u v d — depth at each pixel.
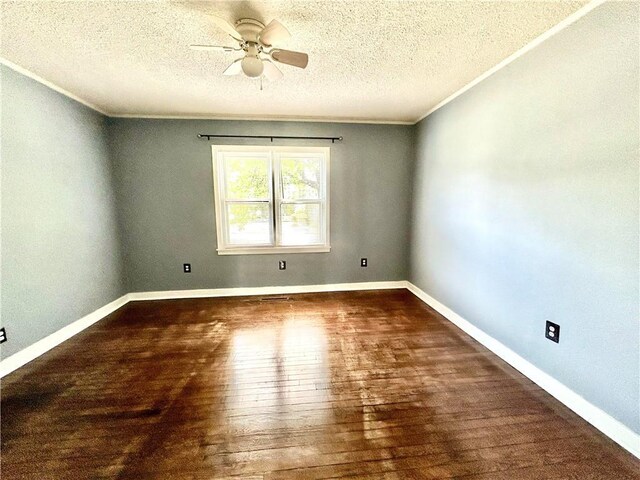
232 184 3.93
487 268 2.61
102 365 2.38
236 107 3.38
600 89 1.62
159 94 2.94
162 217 3.81
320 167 4.07
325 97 3.07
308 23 1.78
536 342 2.12
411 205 4.20
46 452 1.56
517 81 2.19
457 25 1.81
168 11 1.66
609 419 1.64
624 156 1.53
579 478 1.40
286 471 1.45
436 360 2.44
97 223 3.31
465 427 1.72
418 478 1.41
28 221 2.45
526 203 2.16
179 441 1.63
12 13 1.65
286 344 2.72
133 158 3.67
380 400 1.96
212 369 2.33
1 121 2.23
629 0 1.47
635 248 1.49
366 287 4.31
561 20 1.78
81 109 3.09
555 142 1.91
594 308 1.70
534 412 1.84
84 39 1.94
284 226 4.09
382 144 4.05
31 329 2.47
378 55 2.18
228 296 4.02
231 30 1.68
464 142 2.89
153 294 3.91
